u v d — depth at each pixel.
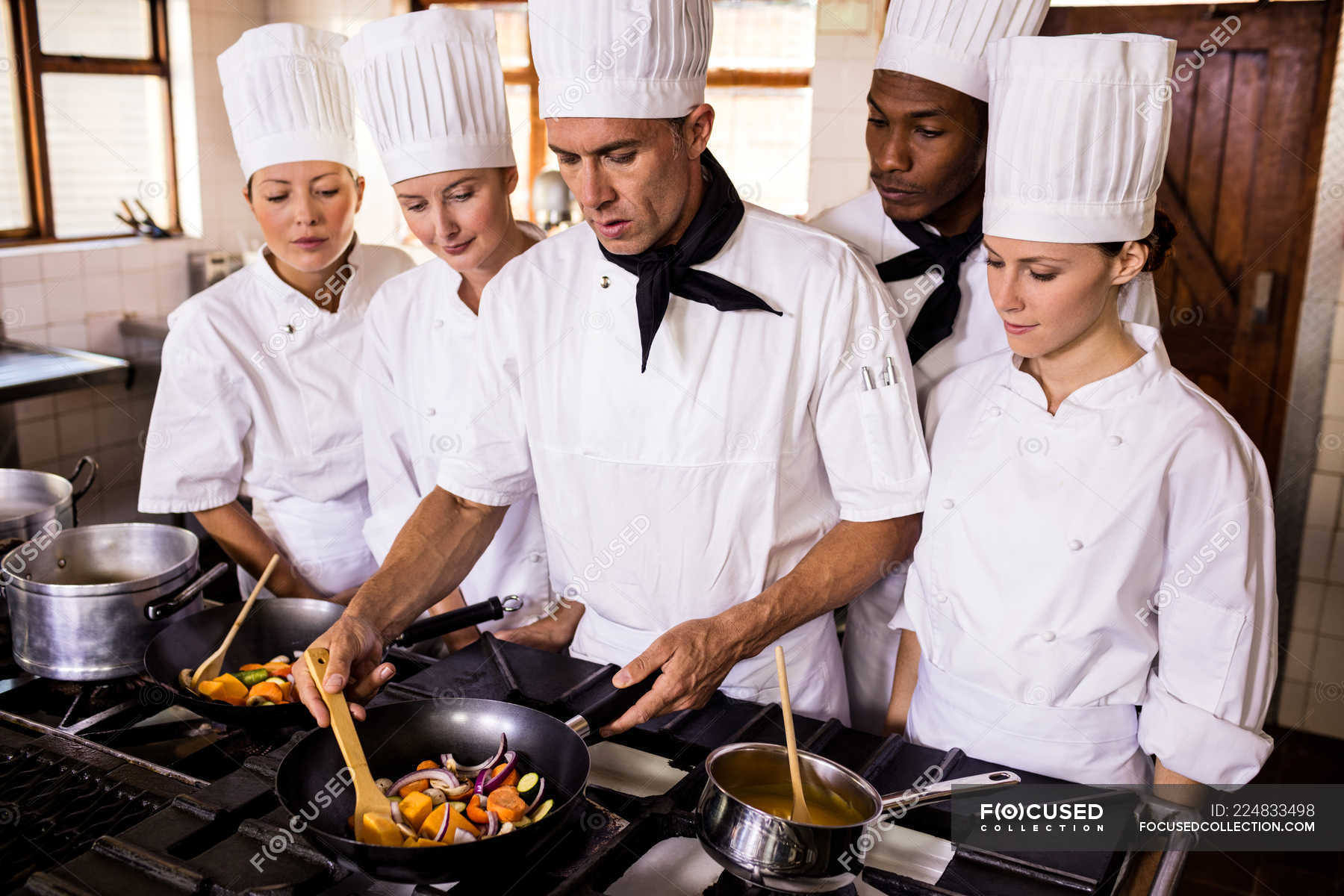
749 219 1.43
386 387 1.87
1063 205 1.18
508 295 1.49
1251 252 3.24
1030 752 1.31
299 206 1.81
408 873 0.93
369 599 1.37
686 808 1.11
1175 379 1.26
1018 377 1.34
